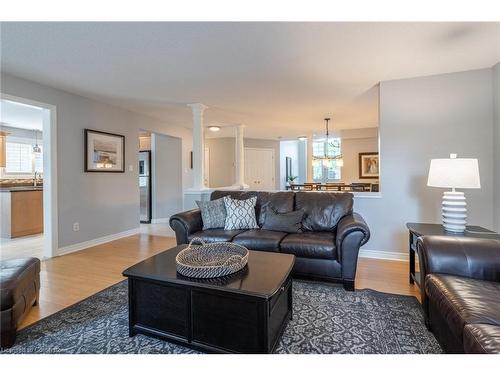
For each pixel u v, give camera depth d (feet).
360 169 24.63
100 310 7.05
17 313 5.75
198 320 5.31
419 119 10.64
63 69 9.68
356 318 6.60
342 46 7.97
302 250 8.57
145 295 5.75
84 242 13.28
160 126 18.60
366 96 12.96
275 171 28.53
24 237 15.79
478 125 9.96
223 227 10.75
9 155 21.22
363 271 9.88
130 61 9.00
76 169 12.81
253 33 7.23
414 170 10.77
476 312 4.11
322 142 30.27
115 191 15.11
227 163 26.11
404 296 7.78
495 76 9.57
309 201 10.66
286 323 6.12
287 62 9.11
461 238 6.12
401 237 11.07
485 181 9.93
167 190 21.25
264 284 5.14
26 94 10.69
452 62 9.23
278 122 18.95
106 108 14.37
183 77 10.48
